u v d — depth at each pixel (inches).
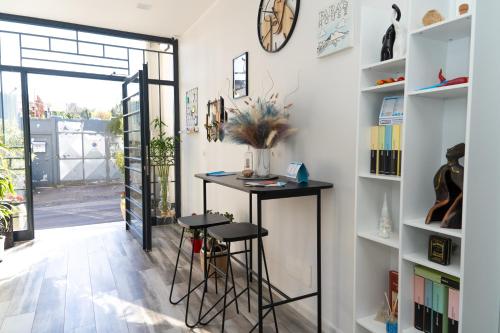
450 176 53.4
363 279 68.0
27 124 167.0
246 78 120.4
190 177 182.1
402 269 56.9
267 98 108.8
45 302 103.4
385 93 66.7
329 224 85.6
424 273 56.6
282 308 100.0
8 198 161.0
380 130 63.4
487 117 47.8
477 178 47.4
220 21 141.0
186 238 166.7
